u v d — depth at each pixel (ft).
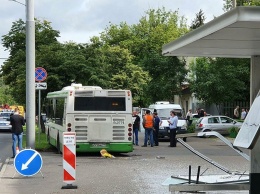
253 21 21.49
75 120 76.02
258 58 32.14
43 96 116.47
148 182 48.44
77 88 79.20
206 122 121.70
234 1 99.09
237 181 32.09
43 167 61.57
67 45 121.49
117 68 179.93
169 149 93.15
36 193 42.70
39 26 129.90
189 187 30.60
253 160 28.58
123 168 60.75
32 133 71.10
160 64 161.17
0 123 158.71
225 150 90.33
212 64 146.30
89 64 117.39
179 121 118.93
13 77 124.26
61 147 79.15
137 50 235.81
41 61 115.24
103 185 46.75
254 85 31.73
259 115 24.09
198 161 68.95
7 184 47.73
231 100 145.07
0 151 88.33
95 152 78.23
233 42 28.14
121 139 76.89
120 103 77.10
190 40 27.66
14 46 130.93
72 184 45.80
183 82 165.78
